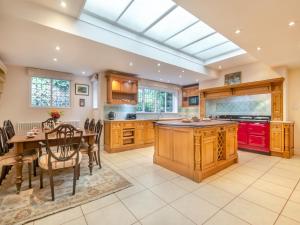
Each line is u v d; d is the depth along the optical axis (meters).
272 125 4.00
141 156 3.94
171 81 6.16
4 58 3.52
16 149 2.18
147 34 3.34
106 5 2.46
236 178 2.63
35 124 4.31
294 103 4.19
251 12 2.04
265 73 4.35
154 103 6.48
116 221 1.60
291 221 1.59
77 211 1.76
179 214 1.71
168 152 3.05
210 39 3.54
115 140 4.35
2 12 1.94
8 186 2.32
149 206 1.85
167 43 3.73
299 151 4.07
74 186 2.10
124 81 4.89
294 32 2.49
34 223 1.57
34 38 2.57
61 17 2.35
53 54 3.28
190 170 2.59
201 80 5.90
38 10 2.16
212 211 1.76
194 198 2.02
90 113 5.31
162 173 2.83
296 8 1.94
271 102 4.25
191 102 6.73
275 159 3.69
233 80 4.98
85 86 5.24
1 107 3.98
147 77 5.46
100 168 3.08
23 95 4.24
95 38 2.70
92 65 4.05
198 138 2.52
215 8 1.97
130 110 5.49
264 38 2.69
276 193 2.14
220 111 5.64
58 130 2.13
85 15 2.59
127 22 2.90
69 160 2.15
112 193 2.14
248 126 4.39
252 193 2.14
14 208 1.80
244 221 1.59
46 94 4.66
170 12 2.65
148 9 2.57
